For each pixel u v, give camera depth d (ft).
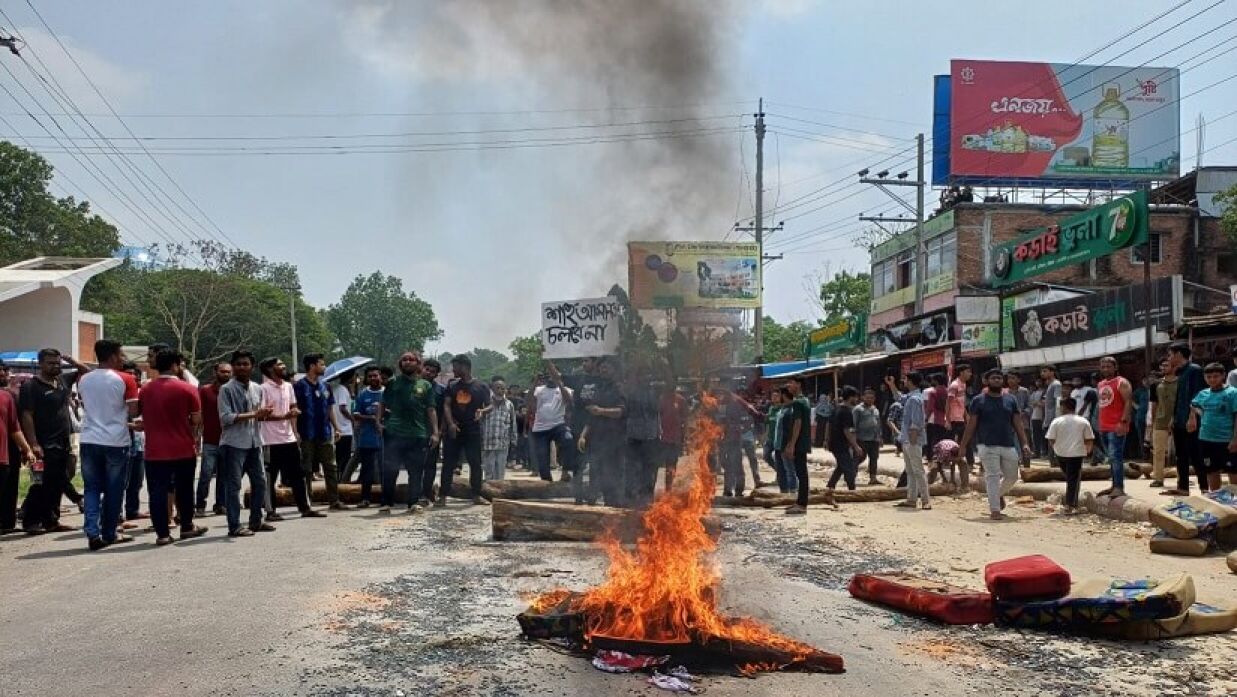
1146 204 59.72
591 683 14.94
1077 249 68.44
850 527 33.68
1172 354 38.63
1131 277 104.12
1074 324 64.54
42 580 22.25
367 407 37.96
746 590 22.41
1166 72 109.70
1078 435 36.60
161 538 27.66
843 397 42.73
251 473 30.30
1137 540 30.35
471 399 38.47
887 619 19.86
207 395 33.81
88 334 105.81
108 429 27.27
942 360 80.79
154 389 27.76
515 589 21.76
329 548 27.20
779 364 95.55
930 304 113.39
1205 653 17.35
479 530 31.09
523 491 39.50
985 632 18.81
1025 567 19.75
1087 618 18.45
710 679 15.43
